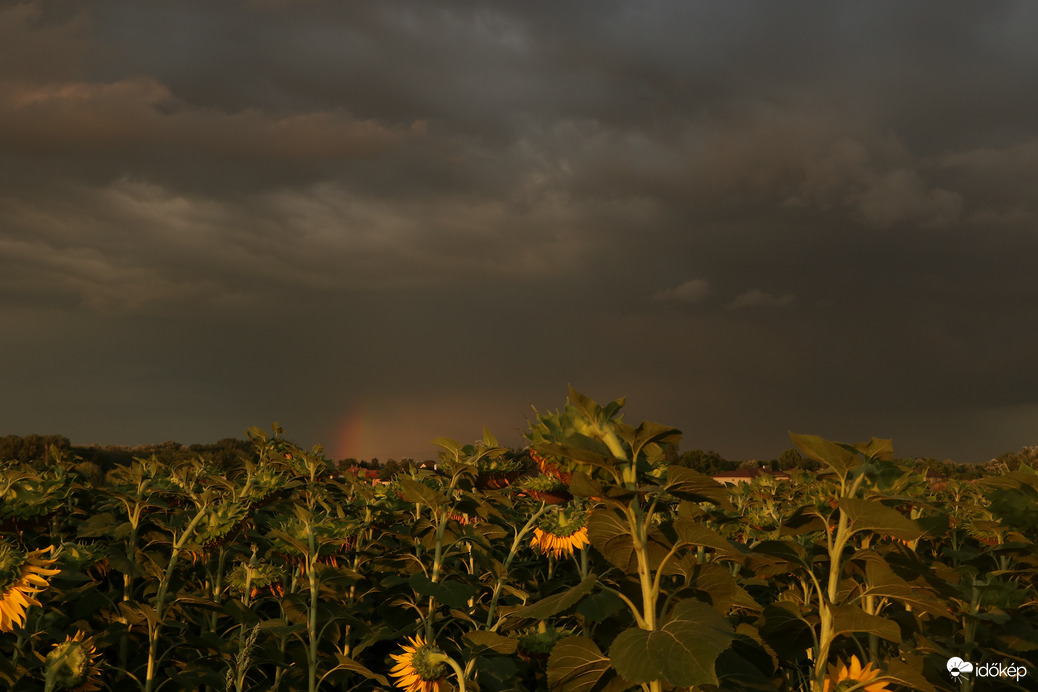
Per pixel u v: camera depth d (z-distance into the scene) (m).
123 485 6.36
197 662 4.71
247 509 4.76
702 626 2.38
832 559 3.03
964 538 5.67
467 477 5.33
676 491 2.61
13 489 3.78
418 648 4.04
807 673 3.98
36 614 4.36
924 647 3.73
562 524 4.79
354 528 5.10
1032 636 3.87
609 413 2.84
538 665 4.47
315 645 4.57
